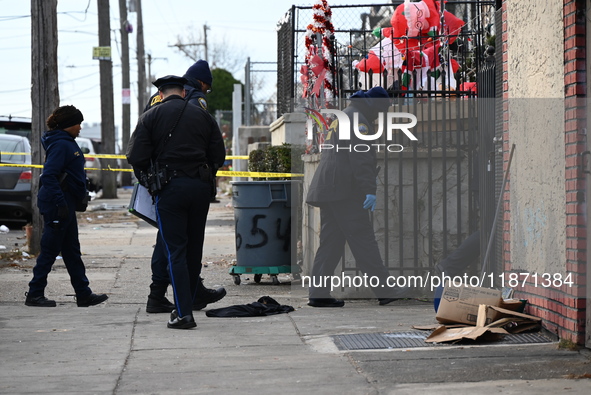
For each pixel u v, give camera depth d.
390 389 10.91
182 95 16.12
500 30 16.67
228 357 13.03
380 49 21.61
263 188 21.53
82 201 18.67
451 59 24.03
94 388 11.26
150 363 12.69
